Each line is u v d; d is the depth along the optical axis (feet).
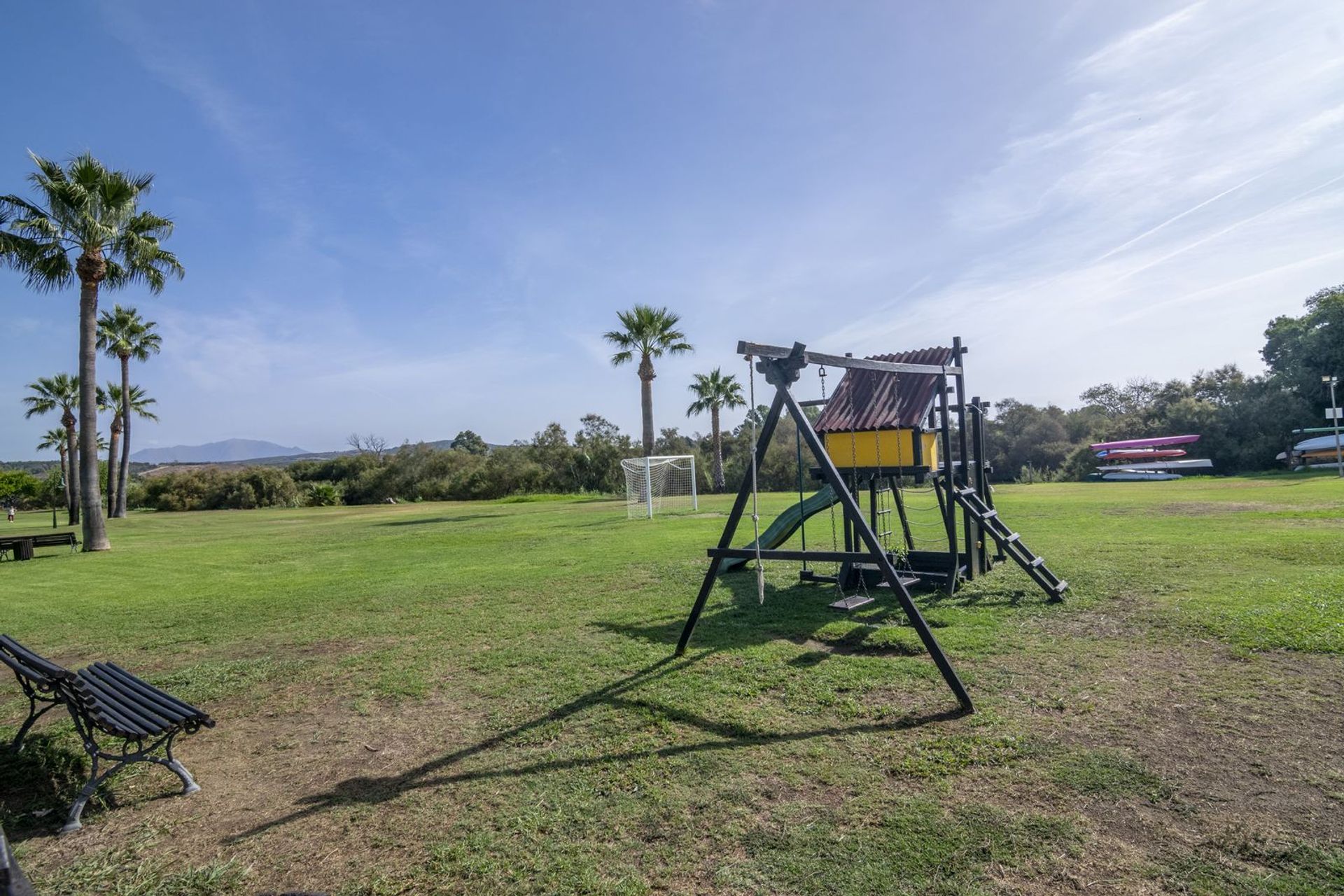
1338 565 26.76
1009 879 8.66
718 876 9.04
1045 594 25.17
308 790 12.46
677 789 11.54
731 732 13.83
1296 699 14.05
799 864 9.20
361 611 28.94
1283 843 9.16
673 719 14.70
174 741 15.07
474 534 62.69
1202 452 141.08
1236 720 13.20
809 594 27.81
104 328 123.65
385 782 12.58
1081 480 146.20
